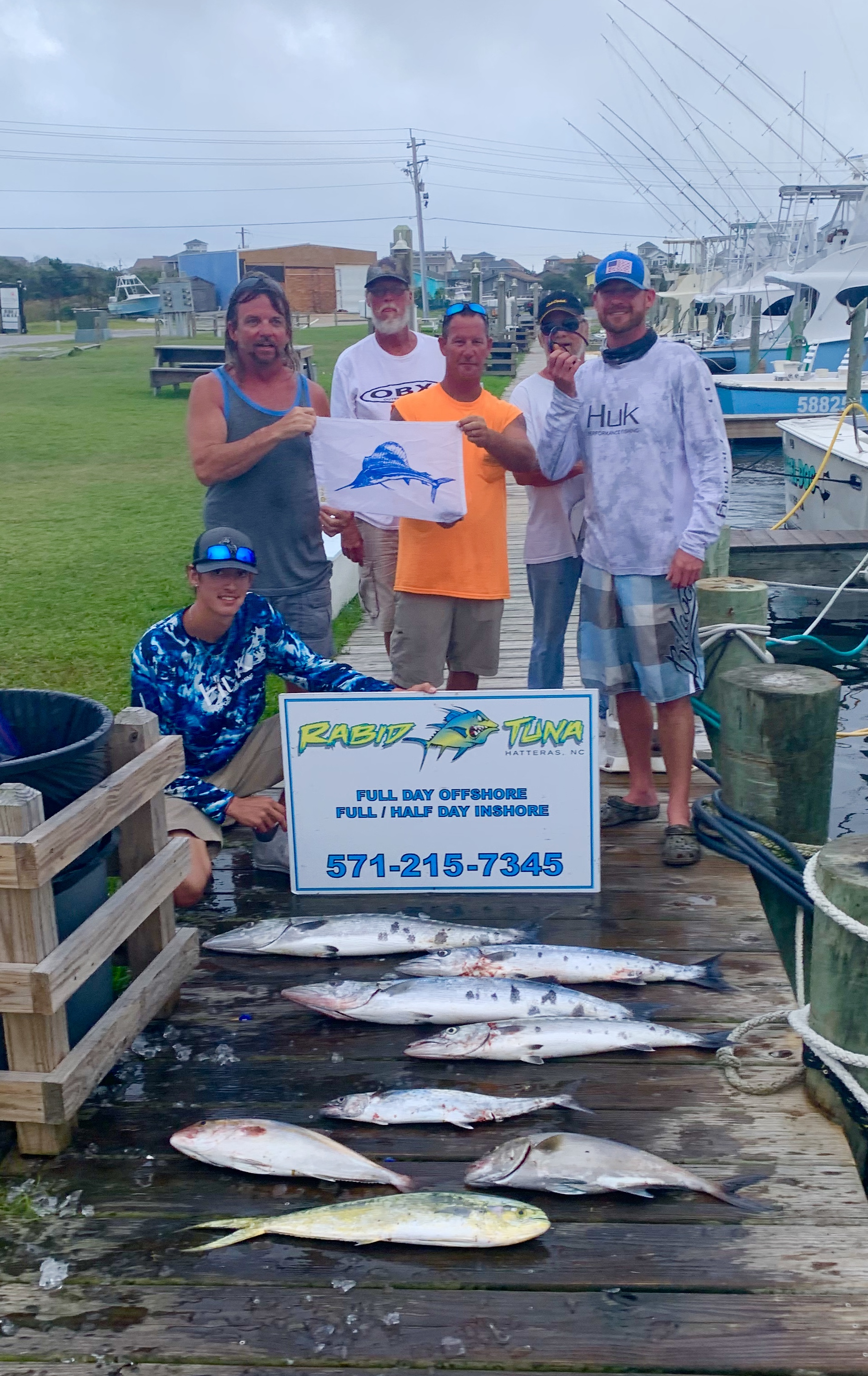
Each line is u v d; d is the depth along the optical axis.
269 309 4.32
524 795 4.00
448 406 4.62
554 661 5.32
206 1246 2.48
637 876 4.23
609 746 5.36
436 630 4.77
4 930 2.61
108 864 3.45
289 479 4.48
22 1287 2.39
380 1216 2.49
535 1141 2.65
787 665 4.63
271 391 4.48
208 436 4.37
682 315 40.62
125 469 16.39
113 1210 2.60
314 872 4.11
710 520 4.03
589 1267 2.41
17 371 29.73
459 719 3.96
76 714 3.35
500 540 4.77
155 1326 2.29
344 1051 3.21
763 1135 2.83
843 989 2.82
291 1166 2.65
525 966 3.50
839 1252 2.44
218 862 4.48
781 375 21.89
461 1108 2.86
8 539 11.79
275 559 4.52
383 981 3.40
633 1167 2.60
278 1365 2.20
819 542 10.94
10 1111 2.71
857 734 7.42
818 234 26.06
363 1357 2.21
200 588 3.72
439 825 4.04
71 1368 2.21
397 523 5.84
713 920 3.89
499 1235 2.44
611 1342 2.23
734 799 4.46
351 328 42.41
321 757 4.01
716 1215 2.56
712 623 5.86
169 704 3.94
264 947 3.69
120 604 9.07
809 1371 2.17
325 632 4.75
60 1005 2.63
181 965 3.39
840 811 6.86
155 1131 2.87
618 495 4.16
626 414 4.11
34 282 69.38
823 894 2.89
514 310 38.34
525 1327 2.27
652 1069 3.12
